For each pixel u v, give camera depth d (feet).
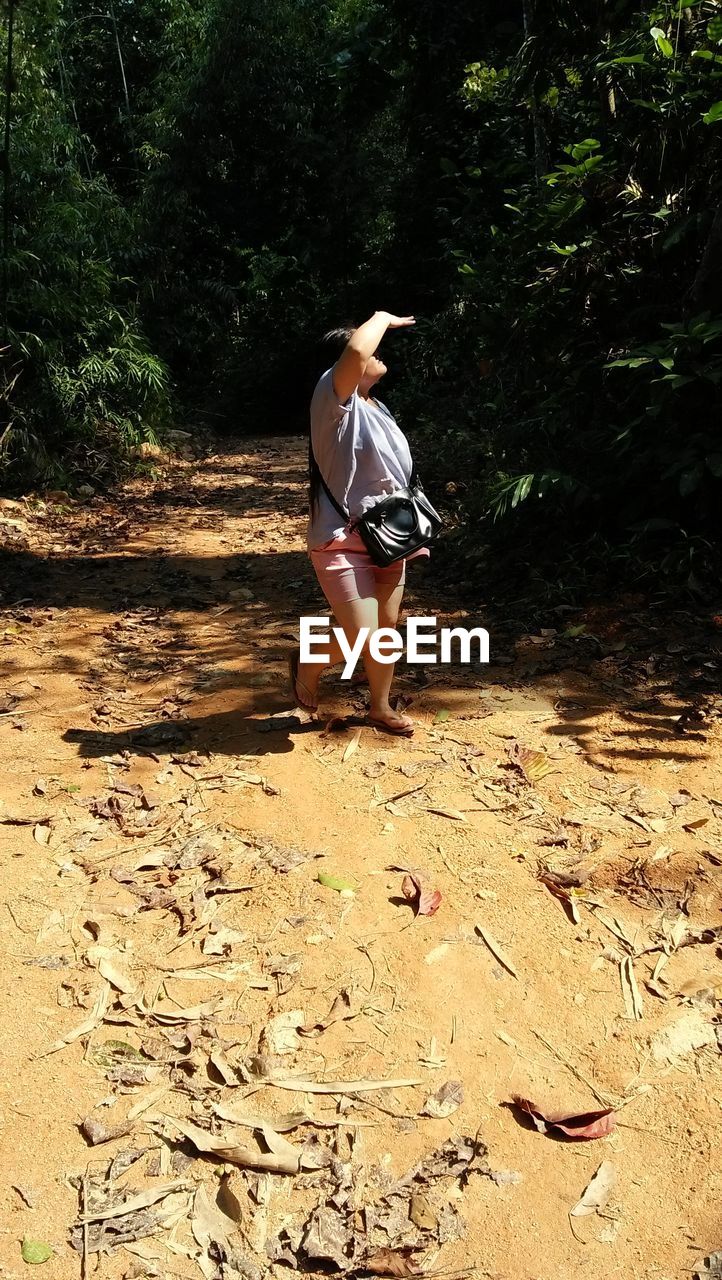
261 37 58.70
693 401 17.37
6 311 31.83
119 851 10.97
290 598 20.33
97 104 64.49
